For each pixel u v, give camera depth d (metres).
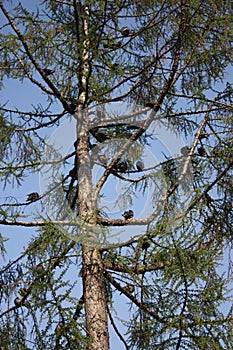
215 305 10.57
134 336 11.37
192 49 12.81
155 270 11.62
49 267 10.99
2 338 11.80
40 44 12.34
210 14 12.88
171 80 12.45
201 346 10.34
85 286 11.62
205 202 11.82
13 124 13.11
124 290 11.76
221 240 12.57
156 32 13.80
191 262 10.52
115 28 13.13
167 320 10.52
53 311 10.33
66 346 10.58
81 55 11.93
